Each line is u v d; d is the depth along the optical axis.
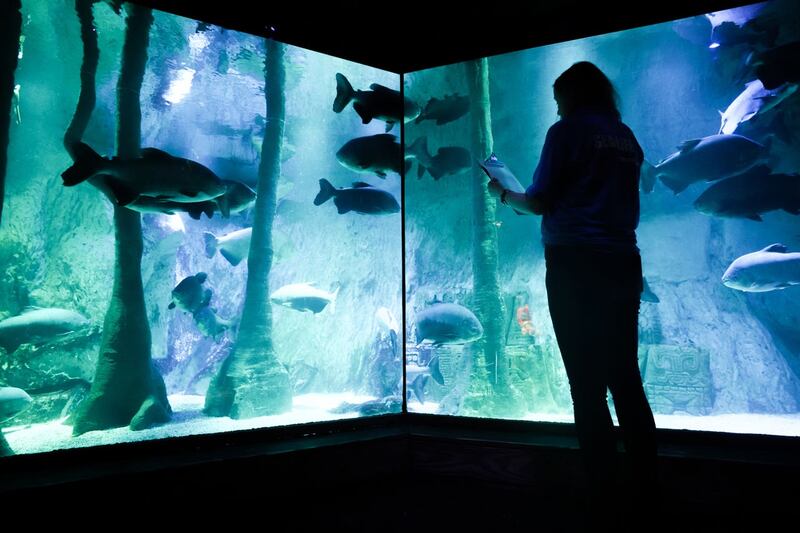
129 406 3.32
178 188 3.39
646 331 4.65
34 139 4.41
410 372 4.46
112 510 2.02
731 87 4.59
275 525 2.18
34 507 1.85
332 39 3.60
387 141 3.91
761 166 3.73
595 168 1.81
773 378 4.35
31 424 3.55
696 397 4.03
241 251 4.88
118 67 3.86
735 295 4.65
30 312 3.87
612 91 2.04
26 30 3.90
